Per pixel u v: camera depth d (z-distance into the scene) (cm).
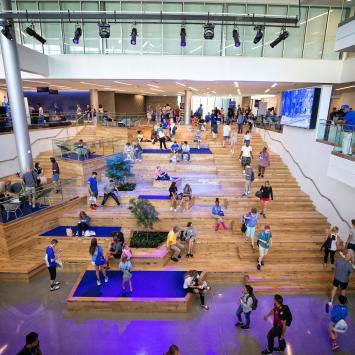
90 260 928
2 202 952
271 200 1247
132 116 2136
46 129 1758
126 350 631
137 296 766
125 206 1209
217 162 1542
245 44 1541
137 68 1526
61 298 794
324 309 777
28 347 475
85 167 1383
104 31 937
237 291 841
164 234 1055
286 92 1458
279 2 1498
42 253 964
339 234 1051
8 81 1136
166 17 847
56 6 1544
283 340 620
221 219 1075
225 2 1516
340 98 2153
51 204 1121
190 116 2452
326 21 1512
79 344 644
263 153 1382
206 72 1534
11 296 800
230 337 674
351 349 648
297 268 902
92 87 2262
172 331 688
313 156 1233
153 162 1550
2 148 1378
